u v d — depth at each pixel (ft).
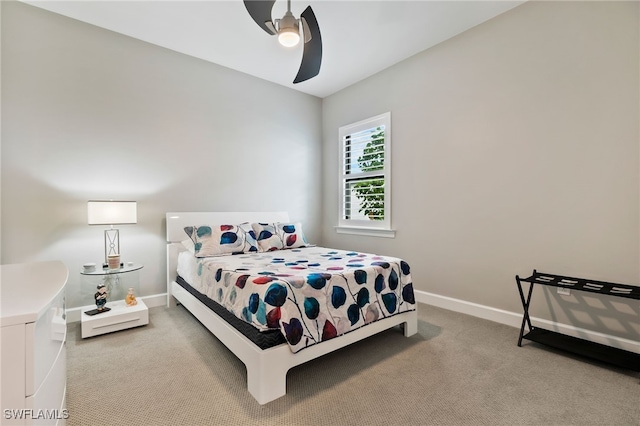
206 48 10.41
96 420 4.60
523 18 8.13
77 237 8.86
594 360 6.47
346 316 6.33
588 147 7.13
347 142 13.92
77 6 8.22
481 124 9.05
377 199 12.37
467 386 5.57
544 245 7.86
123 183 9.62
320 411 4.87
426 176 10.54
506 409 4.92
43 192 8.36
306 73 8.03
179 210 10.76
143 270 10.04
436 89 10.18
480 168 9.10
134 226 9.85
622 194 6.70
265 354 5.07
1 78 7.80
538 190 7.95
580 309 7.29
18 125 8.01
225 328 6.31
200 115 11.19
